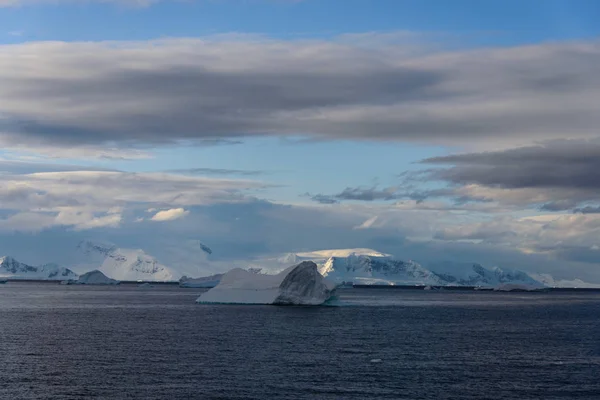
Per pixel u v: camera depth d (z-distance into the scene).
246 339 88.88
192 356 73.56
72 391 55.91
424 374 64.56
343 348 81.44
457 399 54.78
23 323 113.31
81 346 81.56
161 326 106.62
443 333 102.94
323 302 156.50
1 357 72.62
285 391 56.25
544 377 64.12
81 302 188.88
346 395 55.28
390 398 54.62
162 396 54.34
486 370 67.44
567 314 160.75
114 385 58.12
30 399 53.34
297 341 87.44
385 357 74.62
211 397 54.03
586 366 70.56
